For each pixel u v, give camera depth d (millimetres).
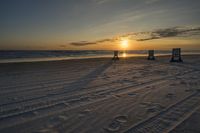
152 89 5637
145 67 12117
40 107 3947
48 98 4641
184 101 4320
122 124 3062
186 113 3539
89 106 4008
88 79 7484
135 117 3359
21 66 12250
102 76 8281
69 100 4469
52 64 13977
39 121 3195
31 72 9508
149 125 3018
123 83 6625
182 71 10008
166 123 3088
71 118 3326
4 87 5906
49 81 7008
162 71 10039
